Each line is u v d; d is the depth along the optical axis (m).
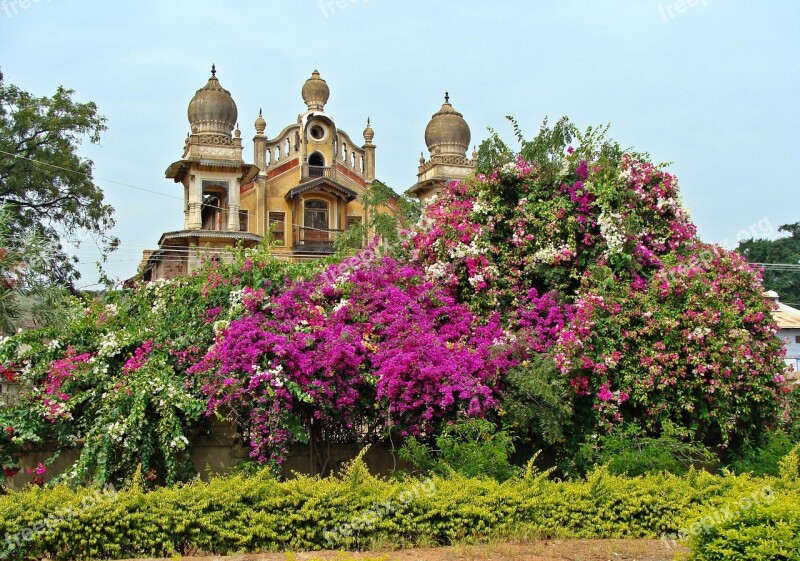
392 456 11.35
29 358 10.72
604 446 11.01
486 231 13.39
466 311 12.83
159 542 7.86
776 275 37.47
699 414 11.76
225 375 10.20
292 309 11.27
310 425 10.90
